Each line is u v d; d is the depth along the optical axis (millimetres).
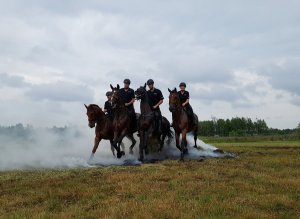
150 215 8852
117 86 18109
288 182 12531
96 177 13555
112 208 9469
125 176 13297
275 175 14031
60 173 14562
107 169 15297
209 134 85000
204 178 13070
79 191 11562
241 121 84062
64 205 10281
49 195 11180
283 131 68688
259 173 14219
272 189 11688
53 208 10039
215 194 10883
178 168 15133
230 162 17312
